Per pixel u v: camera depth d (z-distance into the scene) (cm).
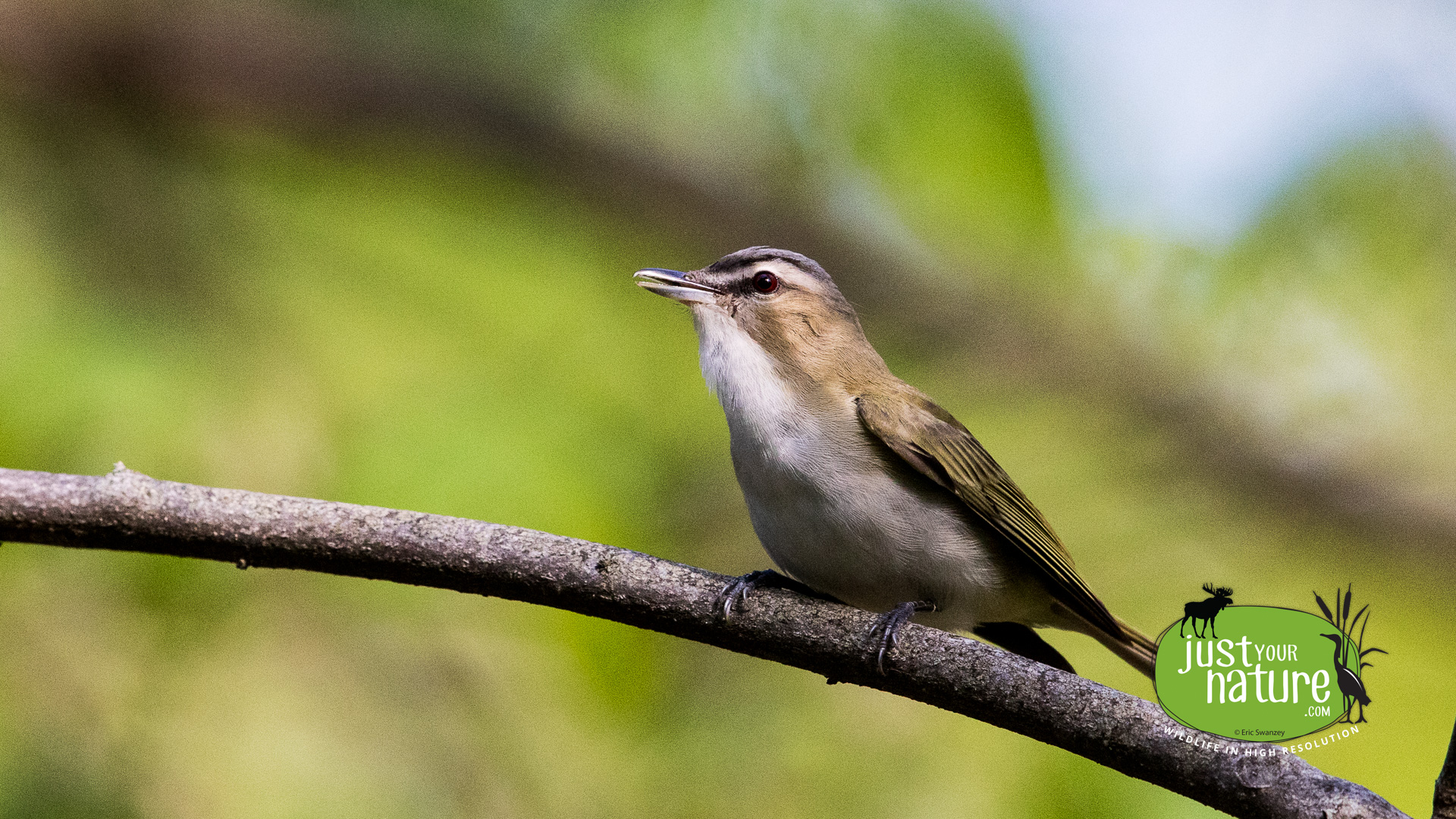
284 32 1170
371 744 1023
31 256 955
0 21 1088
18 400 857
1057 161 1229
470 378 999
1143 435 1338
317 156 1170
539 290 1134
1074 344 1339
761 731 1123
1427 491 1310
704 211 1257
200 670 1002
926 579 888
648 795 1084
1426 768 1107
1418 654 1255
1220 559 1304
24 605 988
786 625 713
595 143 1238
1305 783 604
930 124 1231
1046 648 994
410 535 686
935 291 1338
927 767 1102
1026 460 1334
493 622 1059
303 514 681
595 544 714
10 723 974
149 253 1010
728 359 925
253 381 953
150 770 980
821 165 1294
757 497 895
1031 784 1058
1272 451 1326
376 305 1055
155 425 886
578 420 1016
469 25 1243
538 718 1060
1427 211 1295
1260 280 1329
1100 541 1305
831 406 889
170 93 1127
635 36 1267
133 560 974
